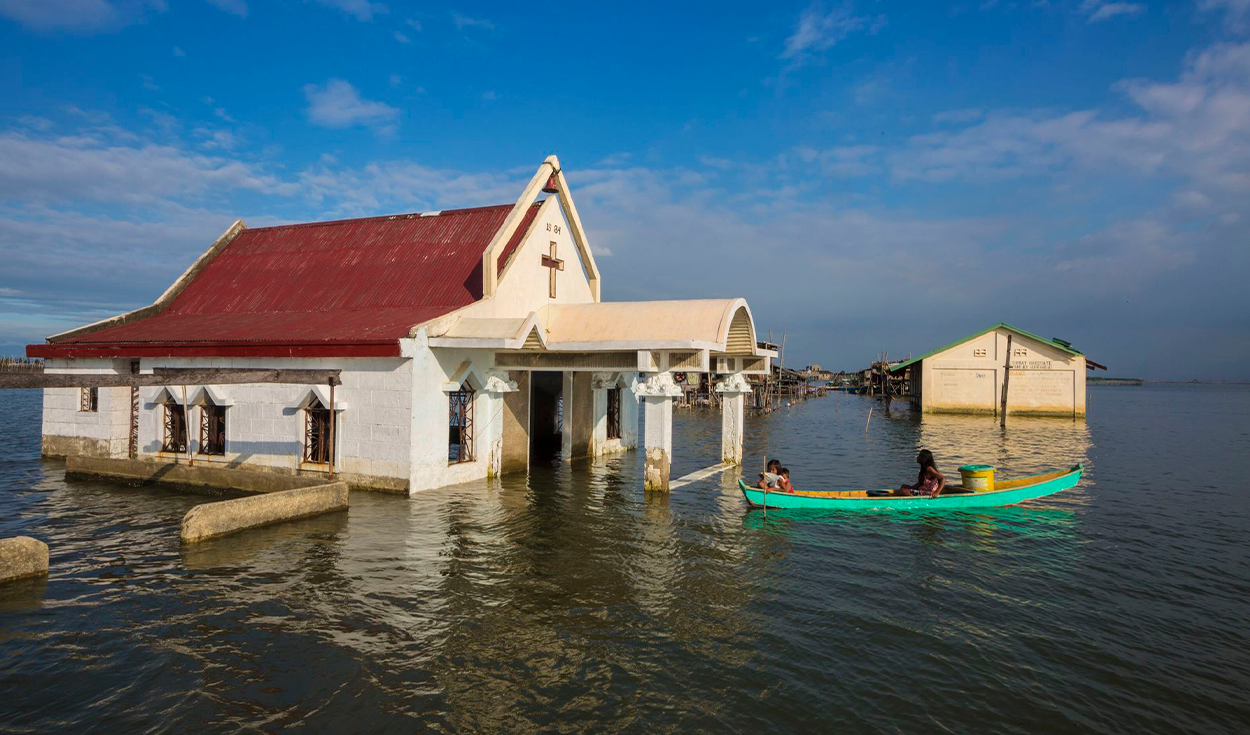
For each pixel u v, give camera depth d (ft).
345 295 73.05
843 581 38.29
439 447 59.21
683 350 59.88
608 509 54.49
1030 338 167.02
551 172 73.20
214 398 62.39
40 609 31.60
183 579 35.81
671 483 66.95
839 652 29.01
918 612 33.86
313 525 46.88
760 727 22.99
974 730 23.17
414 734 21.93
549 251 73.61
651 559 41.52
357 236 82.17
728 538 46.78
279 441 60.34
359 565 38.60
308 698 24.02
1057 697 25.58
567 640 29.48
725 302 63.31
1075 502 61.36
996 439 119.34
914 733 22.86
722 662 27.81
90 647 27.81
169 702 23.61
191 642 28.37
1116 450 104.01
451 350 60.49
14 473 65.82
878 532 49.19
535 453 84.64
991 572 40.40
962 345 172.55
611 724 22.91
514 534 46.09
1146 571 41.14
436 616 31.68
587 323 65.67
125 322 75.97
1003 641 30.55
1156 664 28.53
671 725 22.95
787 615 33.04
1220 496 65.16
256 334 62.80
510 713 23.43
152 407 66.90
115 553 40.04
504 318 62.39
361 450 57.36
